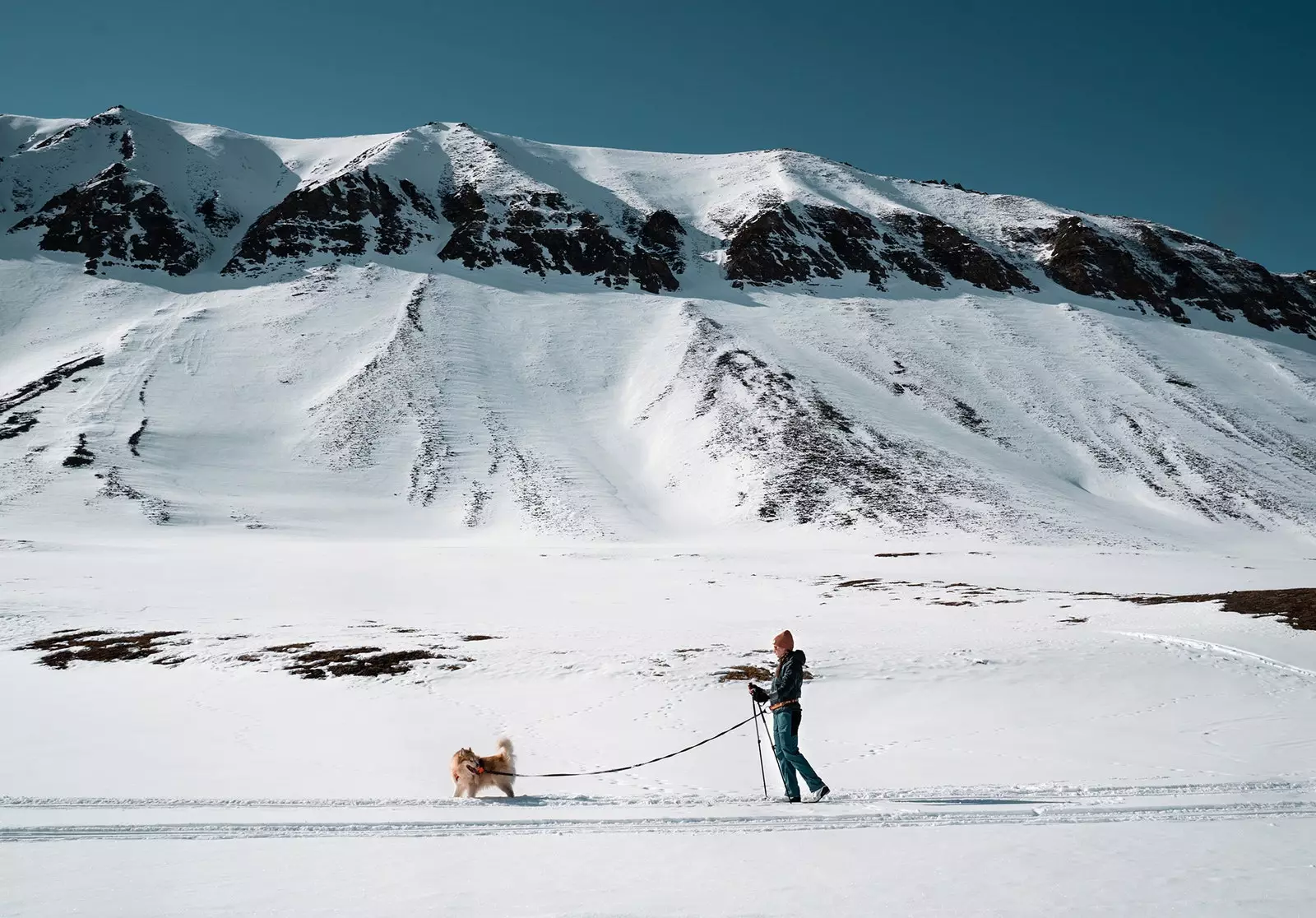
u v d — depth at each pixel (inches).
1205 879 230.5
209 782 423.5
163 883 231.0
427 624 1127.0
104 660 914.1
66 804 357.1
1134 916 197.3
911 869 244.8
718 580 1595.7
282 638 1015.0
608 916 199.5
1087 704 636.1
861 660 776.3
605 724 610.5
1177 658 759.7
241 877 237.8
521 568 1733.5
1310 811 337.7
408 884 229.3
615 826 314.3
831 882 230.4
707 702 674.2
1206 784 397.1
